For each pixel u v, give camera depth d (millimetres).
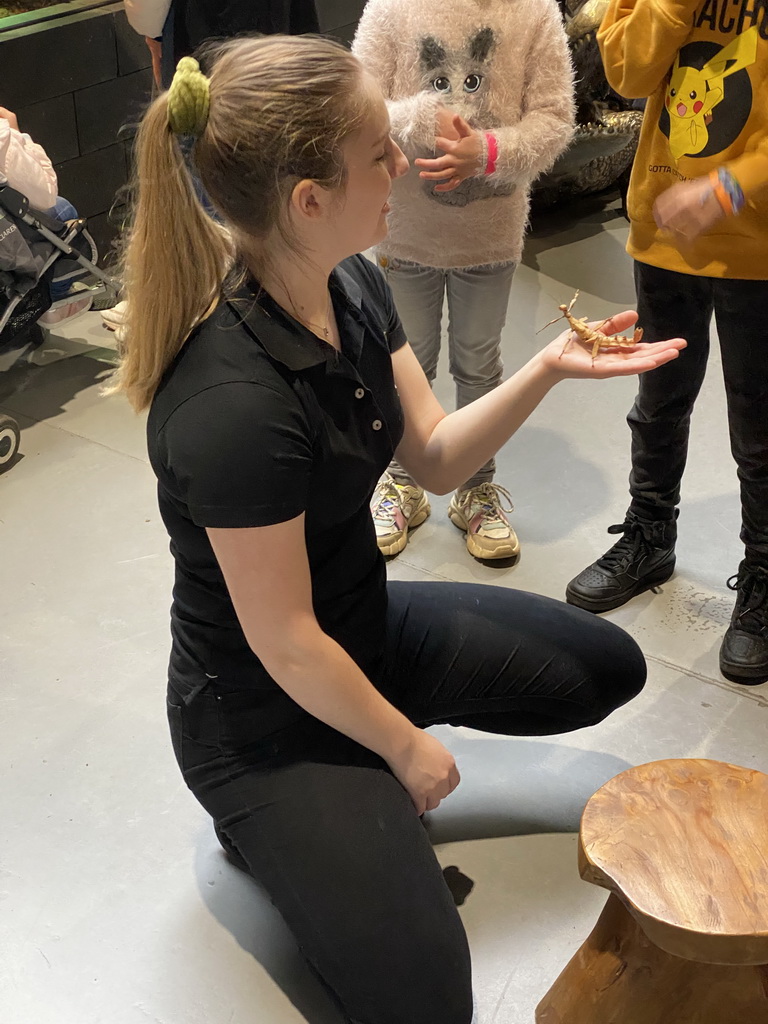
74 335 3361
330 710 1368
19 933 1647
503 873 1726
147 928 1653
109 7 3445
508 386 1556
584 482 2656
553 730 1793
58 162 3471
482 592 1764
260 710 1465
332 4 4004
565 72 2111
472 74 2053
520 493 2625
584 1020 1400
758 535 2105
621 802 1380
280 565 1298
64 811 1841
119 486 2676
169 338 1283
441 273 2289
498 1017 1521
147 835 1801
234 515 1258
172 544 1437
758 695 2061
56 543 2479
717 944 1208
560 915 1662
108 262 3637
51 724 2006
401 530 2436
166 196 1223
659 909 1233
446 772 1459
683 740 1961
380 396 1445
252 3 2727
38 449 2820
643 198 1933
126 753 1947
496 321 2328
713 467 2701
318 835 1405
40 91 3324
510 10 2045
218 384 1257
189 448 1252
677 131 1806
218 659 1449
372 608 1534
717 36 1715
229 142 1191
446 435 1609
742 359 1940
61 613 2273
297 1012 1534
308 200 1226
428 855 1426
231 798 1473
